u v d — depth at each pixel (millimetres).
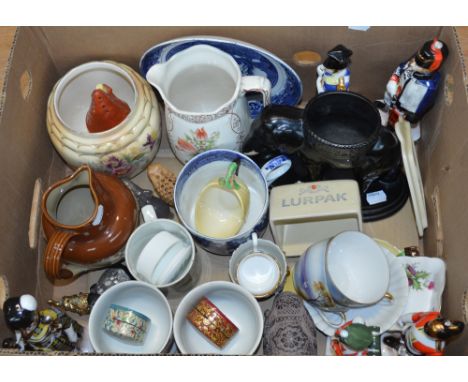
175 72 758
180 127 744
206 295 710
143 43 810
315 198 709
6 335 665
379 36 769
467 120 636
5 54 708
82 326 762
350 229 767
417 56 721
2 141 672
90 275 827
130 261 729
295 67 842
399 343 719
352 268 690
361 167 731
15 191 712
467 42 679
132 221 746
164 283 713
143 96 775
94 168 768
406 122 733
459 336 649
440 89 747
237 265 755
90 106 773
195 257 751
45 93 813
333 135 725
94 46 817
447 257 709
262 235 809
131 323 680
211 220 765
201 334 693
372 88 873
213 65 762
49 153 832
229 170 735
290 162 760
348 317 730
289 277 796
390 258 750
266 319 719
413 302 734
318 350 756
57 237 671
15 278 705
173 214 839
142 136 763
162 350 671
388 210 815
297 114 696
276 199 720
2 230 671
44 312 687
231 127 746
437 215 751
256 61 794
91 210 773
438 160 747
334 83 771
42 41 794
